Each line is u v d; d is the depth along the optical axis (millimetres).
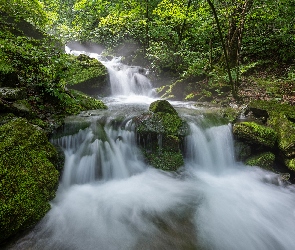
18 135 4039
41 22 10211
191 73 9156
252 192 4883
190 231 3721
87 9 14562
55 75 6184
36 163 3865
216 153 5840
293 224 4074
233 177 5465
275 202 4602
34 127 4496
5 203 3105
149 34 10617
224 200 4555
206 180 5273
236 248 3469
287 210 4406
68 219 3779
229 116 6504
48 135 4953
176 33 9781
